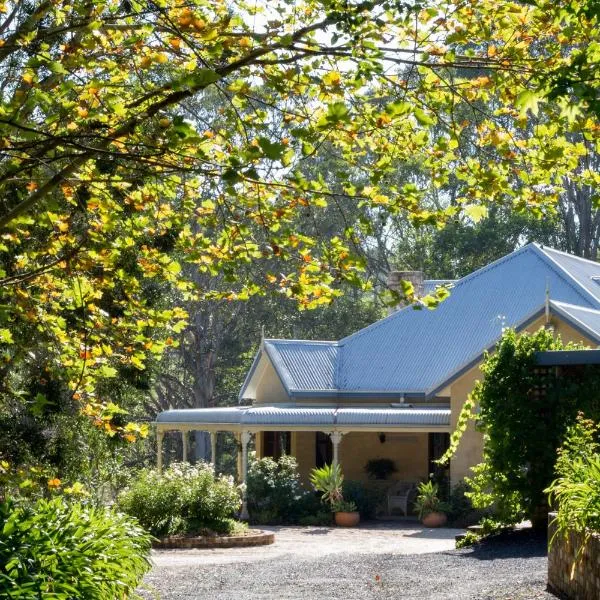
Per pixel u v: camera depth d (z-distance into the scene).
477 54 8.92
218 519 25.25
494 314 37.75
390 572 14.75
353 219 49.12
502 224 59.34
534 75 7.99
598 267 43.84
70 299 12.09
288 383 36.94
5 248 10.81
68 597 7.95
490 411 17.81
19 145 8.71
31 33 9.12
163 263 10.77
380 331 39.56
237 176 7.17
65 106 8.62
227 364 57.62
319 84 8.39
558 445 17.42
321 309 59.09
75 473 16.94
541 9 7.79
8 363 12.28
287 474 32.81
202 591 13.58
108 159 8.84
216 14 9.05
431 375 36.38
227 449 59.53
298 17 9.41
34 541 8.26
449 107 8.81
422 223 8.55
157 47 9.33
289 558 18.23
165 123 8.07
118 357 12.49
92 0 8.67
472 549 16.97
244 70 9.05
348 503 31.39
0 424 16.11
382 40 8.05
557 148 8.60
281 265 42.78
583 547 10.12
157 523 24.55
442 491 32.16
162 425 36.69
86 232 11.21
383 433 35.62
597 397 17.44
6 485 12.65
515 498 17.94
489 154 9.10
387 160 8.80
